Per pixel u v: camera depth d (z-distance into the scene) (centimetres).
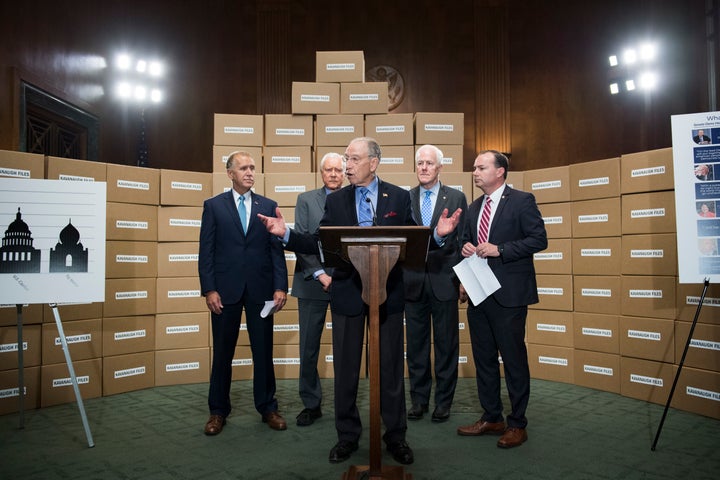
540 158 850
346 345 232
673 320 321
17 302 267
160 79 786
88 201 283
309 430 280
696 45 642
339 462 234
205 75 819
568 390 364
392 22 880
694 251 264
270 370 291
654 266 333
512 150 863
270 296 292
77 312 346
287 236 227
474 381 393
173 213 392
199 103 811
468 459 238
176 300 390
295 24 869
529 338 404
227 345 285
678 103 696
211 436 271
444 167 407
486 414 275
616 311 356
